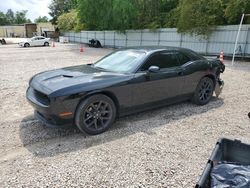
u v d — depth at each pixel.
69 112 3.56
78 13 30.30
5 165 3.01
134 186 2.65
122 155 3.28
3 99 5.91
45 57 16.62
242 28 15.64
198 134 3.99
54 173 2.85
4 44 34.88
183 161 3.16
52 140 3.71
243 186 1.95
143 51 4.65
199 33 17.92
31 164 3.04
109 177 2.79
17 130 4.07
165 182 2.73
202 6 17.52
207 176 2.09
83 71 4.32
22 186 2.61
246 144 2.44
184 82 4.99
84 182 2.70
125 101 4.12
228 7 16.36
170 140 3.75
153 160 3.17
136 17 25.25
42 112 3.59
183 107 5.38
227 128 4.26
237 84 8.02
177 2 25.03
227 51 16.84
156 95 4.55
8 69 10.87
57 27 52.81
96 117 3.85
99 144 3.59
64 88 3.50
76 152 3.34
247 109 5.32
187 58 5.18
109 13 26.55
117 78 3.97
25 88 7.07
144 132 4.03
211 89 5.66
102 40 30.91
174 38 20.73
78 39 40.72
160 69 4.58
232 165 2.23
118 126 4.26
